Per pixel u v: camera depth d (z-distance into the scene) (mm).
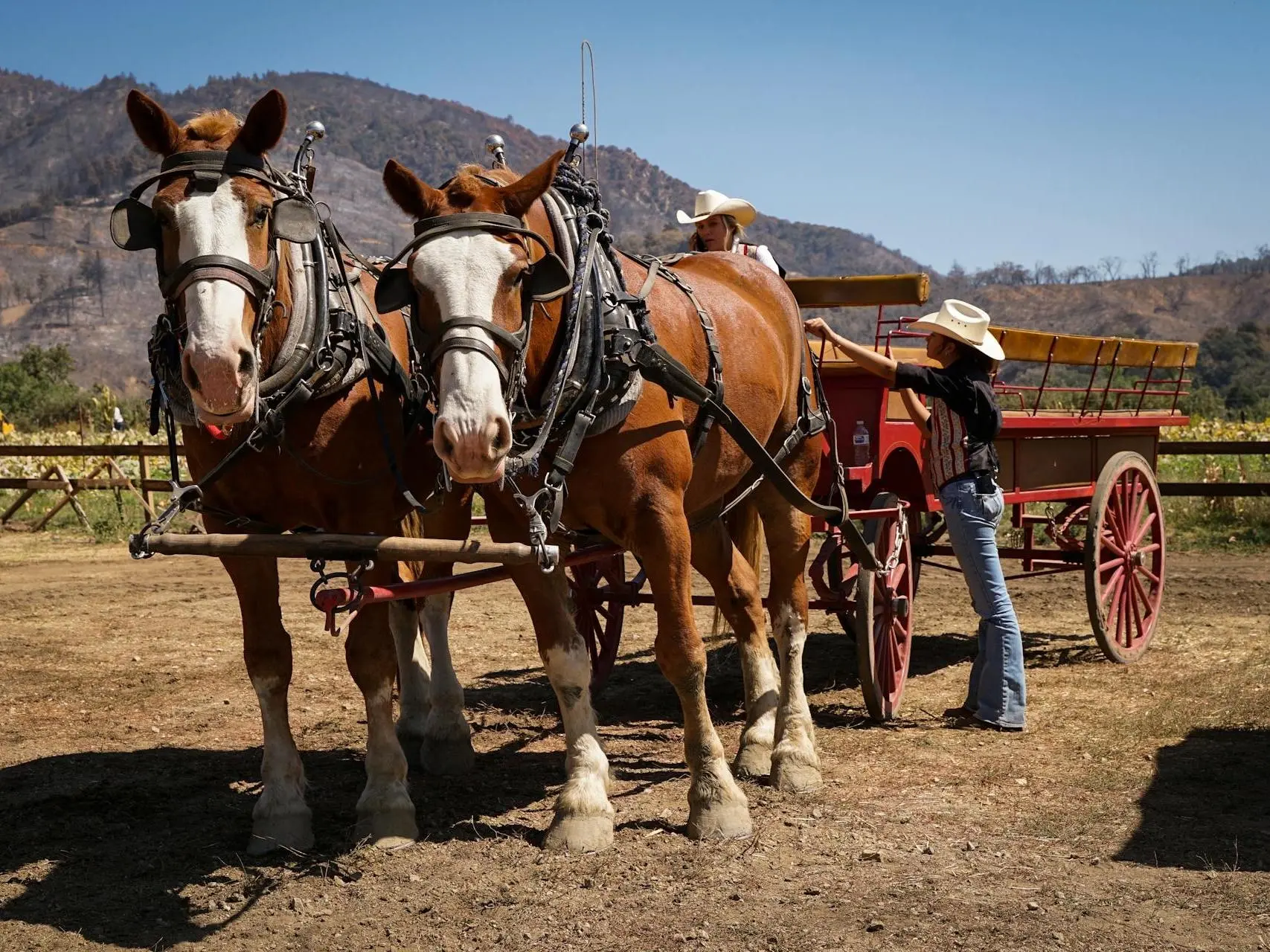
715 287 4949
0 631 8711
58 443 23641
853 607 6168
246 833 4477
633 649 8195
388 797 4336
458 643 8352
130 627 8914
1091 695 6398
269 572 4312
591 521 4188
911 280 5891
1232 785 4781
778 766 4875
